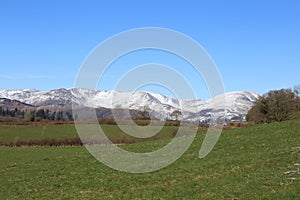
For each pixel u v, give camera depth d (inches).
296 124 2038.6
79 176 1418.6
